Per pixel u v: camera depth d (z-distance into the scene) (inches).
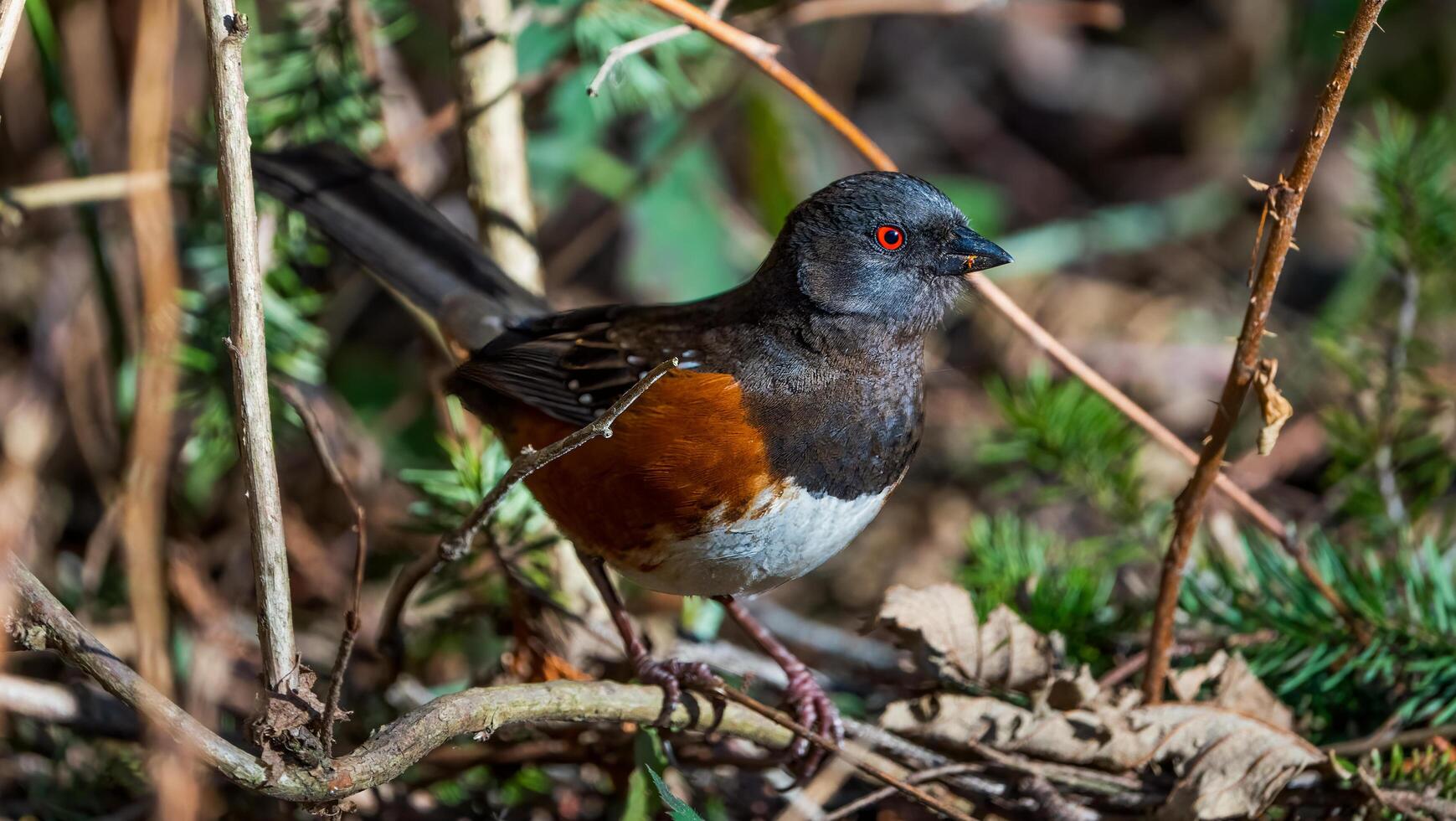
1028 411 356.5
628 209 447.8
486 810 309.6
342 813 214.7
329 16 356.8
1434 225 353.1
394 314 435.2
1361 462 356.8
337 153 338.3
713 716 270.7
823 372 281.0
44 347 366.6
